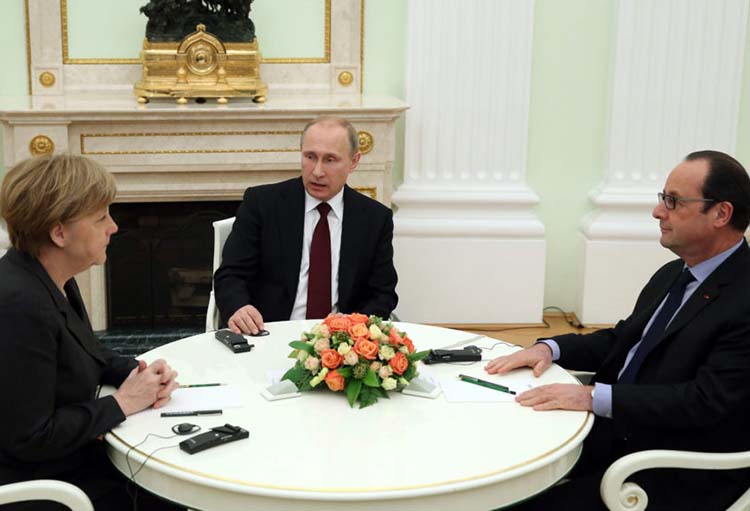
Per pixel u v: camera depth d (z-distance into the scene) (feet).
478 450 6.22
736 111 15.97
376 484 5.69
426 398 7.18
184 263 15.61
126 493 7.00
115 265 15.44
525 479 6.04
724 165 7.23
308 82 15.89
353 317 7.33
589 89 16.26
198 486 5.79
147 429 6.48
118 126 14.08
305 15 15.67
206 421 6.64
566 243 16.81
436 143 15.98
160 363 7.04
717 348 7.01
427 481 5.74
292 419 6.69
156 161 14.30
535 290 16.33
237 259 10.46
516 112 15.93
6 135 13.84
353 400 6.93
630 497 6.59
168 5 14.40
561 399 7.06
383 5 15.84
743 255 7.34
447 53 15.67
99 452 7.17
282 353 8.21
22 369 6.14
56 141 13.85
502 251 16.14
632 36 15.75
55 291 6.55
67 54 15.31
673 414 6.92
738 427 7.09
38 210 6.35
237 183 14.82
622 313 16.35
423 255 16.06
